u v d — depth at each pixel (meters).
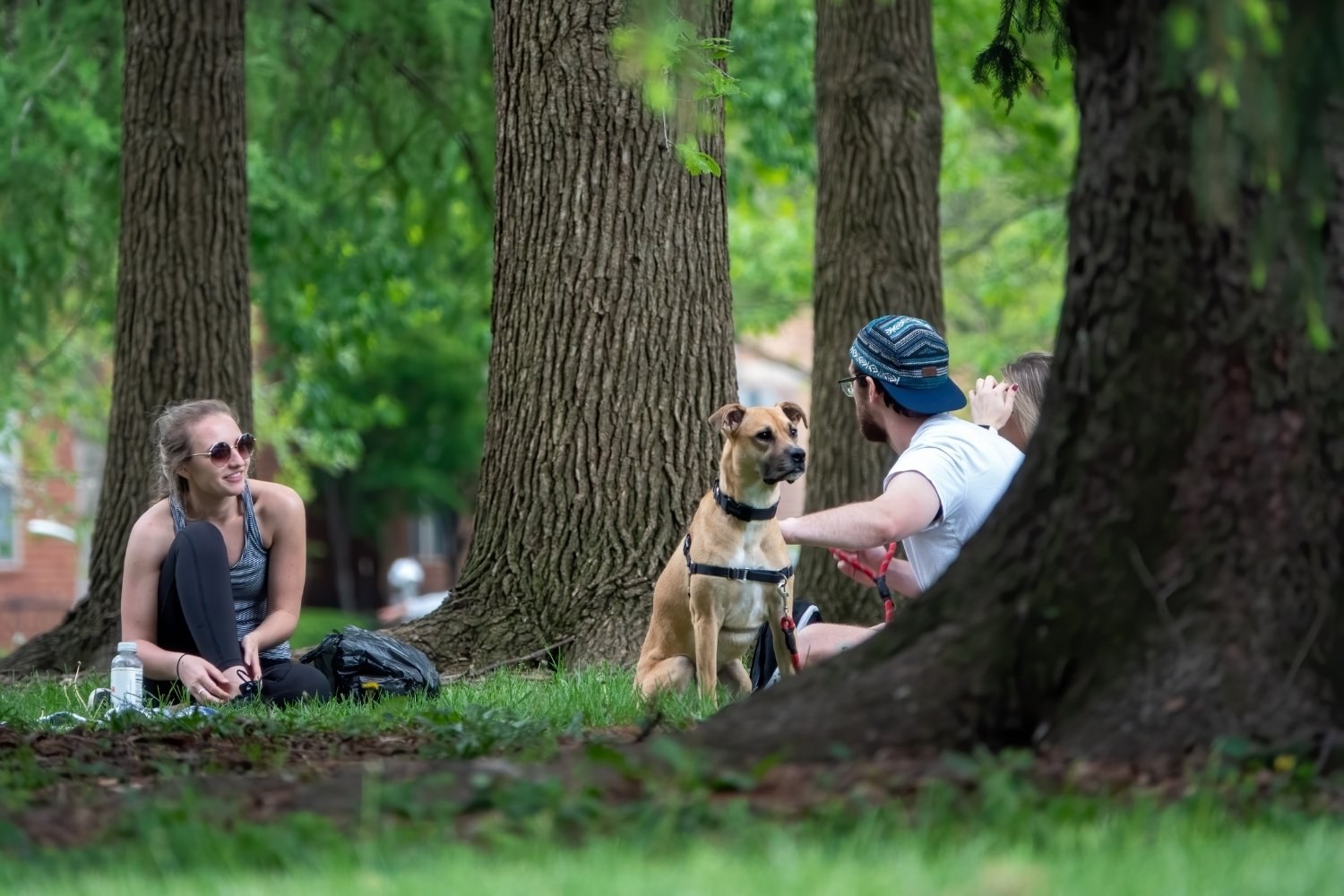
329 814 5.39
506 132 12.85
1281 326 5.70
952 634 6.00
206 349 15.26
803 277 38.12
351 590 58.28
